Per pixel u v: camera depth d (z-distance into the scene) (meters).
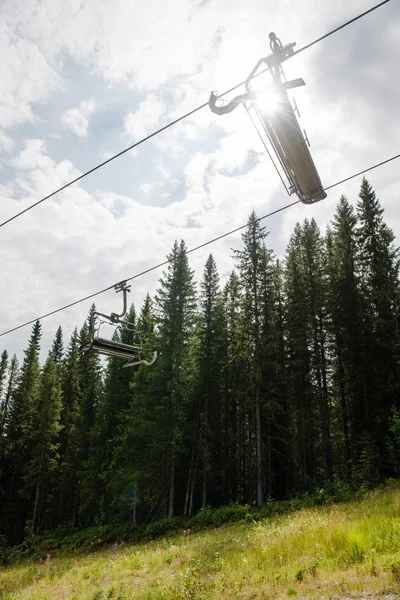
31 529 37.03
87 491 36.44
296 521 16.38
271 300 29.69
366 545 9.84
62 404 48.34
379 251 28.97
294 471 31.16
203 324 33.78
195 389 32.03
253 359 28.44
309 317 29.95
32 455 43.59
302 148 6.08
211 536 19.72
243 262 30.38
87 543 30.25
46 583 15.99
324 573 8.74
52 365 45.03
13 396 49.12
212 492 34.28
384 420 25.67
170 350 31.55
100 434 37.12
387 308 27.41
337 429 29.14
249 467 30.27
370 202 30.64
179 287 32.88
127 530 29.22
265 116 6.01
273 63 5.97
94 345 9.42
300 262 32.91
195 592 9.45
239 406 34.41
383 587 7.29
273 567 10.25
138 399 32.12
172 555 14.92
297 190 6.86
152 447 30.44
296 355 31.08
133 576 13.43
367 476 22.72
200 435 30.66
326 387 28.95
